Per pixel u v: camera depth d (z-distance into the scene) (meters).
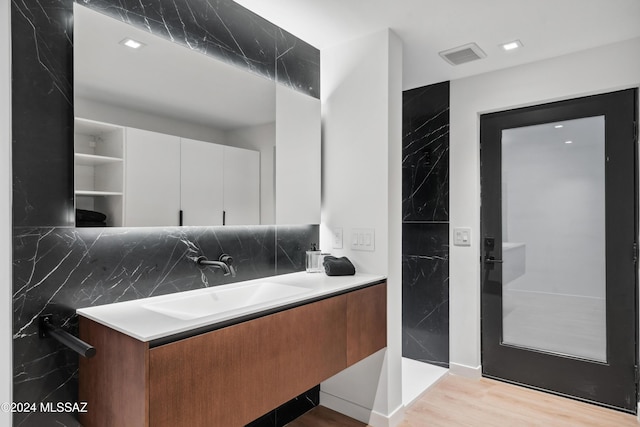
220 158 1.91
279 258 2.27
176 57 1.74
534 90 2.64
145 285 1.63
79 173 1.41
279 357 1.55
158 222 1.65
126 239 1.57
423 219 3.14
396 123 2.30
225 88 1.94
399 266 2.34
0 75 1.27
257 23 2.12
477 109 2.87
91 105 1.45
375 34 2.27
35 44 1.31
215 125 1.89
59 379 1.36
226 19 1.96
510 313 2.80
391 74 2.25
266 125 2.14
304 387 1.66
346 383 2.39
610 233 2.44
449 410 2.40
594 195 2.50
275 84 2.20
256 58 2.11
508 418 2.30
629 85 2.32
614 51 2.37
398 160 2.33
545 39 2.32
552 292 2.64
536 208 2.71
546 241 2.67
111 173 1.50
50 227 1.34
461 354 2.93
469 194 2.90
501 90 2.77
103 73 1.48
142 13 1.62
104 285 1.50
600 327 2.48
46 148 1.33
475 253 2.87
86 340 1.37
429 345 3.10
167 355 1.17
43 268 1.33
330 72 2.48
